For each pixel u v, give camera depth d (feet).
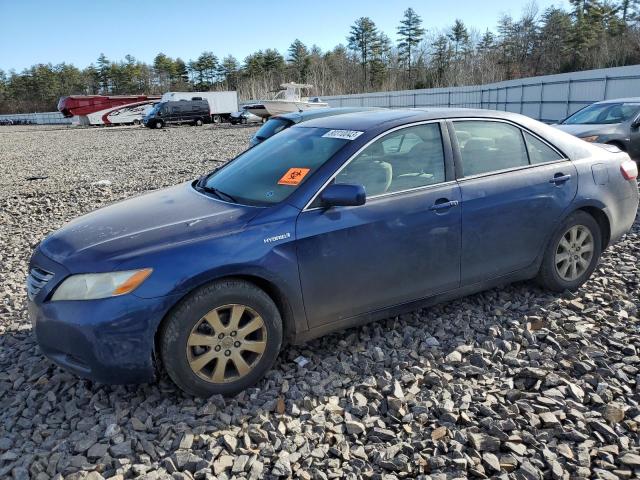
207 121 160.35
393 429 9.40
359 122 12.69
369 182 11.51
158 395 10.53
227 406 10.12
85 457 8.79
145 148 80.28
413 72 274.77
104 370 9.54
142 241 9.98
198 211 11.15
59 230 11.60
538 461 8.41
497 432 9.02
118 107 181.98
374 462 8.59
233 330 10.16
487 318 13.35
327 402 10.19
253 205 11.10
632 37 177.06
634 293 14.40
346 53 299.17
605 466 8.25
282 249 10.37
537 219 13.38
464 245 12.46
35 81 355.36
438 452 8.73
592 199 14.11
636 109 33.68
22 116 264.72
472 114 13.16
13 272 19.21
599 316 13.10
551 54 219.20
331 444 9.06
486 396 10.14
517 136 13.60
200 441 9.09
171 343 9.68
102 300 9.37
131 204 12.39
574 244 14.37
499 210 12.75
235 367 10.32
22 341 13.32
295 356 11.89
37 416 10.02
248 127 136.56
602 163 14.64
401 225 11.55
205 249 9.83
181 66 369.30
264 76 309.83
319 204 10.91
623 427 9.16
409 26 275.59
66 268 9.82
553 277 14.11
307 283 10.75
